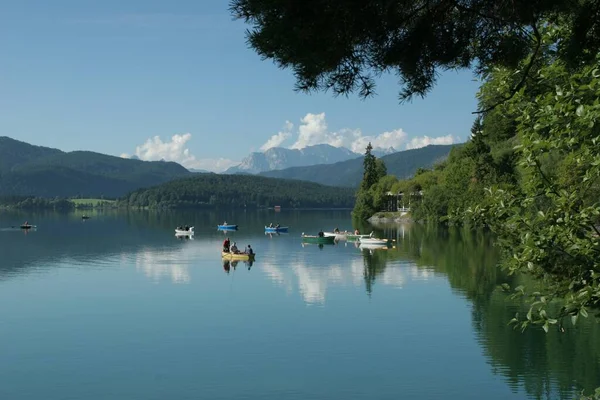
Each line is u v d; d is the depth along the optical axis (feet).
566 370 75.56
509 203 30.96
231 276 167.53
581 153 28.27
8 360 85.10
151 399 69.97
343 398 69.41
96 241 308.19
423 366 79.30
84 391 73.00
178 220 596.70
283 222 534.78
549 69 28.04
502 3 20.25
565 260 28.25
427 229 352.08
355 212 522.06
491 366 78.18
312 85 20.31
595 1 20.59
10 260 213.87
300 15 18.78
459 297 123.03
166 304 125.59
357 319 107.04
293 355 85.81
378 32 19.93
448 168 374.22
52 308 122.31
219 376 77.51
